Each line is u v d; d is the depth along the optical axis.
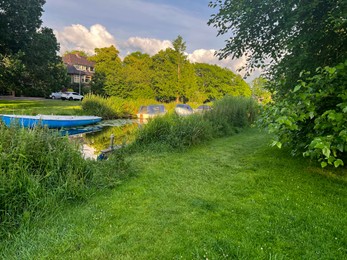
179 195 3.53
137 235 2.47
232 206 3.16
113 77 26.34
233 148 6.98
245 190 3.74
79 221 2.75
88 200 3.33
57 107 18.02
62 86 25.34
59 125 10.62
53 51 22.17
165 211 3.02
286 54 4.86
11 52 18.06
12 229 2.53
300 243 2.34
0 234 2.42
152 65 31.25
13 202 2.75
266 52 5.63
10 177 2.88
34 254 2.17
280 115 3.48
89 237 2.43
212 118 9.55
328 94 3.29
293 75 4.74
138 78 27.23
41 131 3.94
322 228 2.60
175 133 6.99
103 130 11.60
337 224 2.69
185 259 2.10
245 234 2.48
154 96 28.95
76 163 3.82
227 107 11.10
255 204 3.22
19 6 18.16
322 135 3.22
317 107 3.42
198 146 7.11
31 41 19.97
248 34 5.39
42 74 21.28
